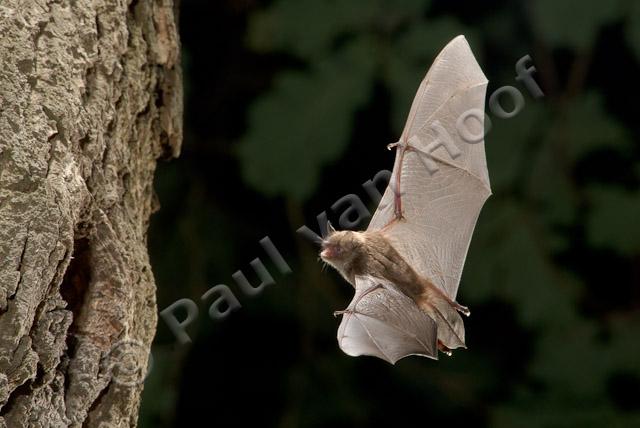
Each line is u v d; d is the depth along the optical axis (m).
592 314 14.56
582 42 13.39
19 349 5.09
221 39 15.22
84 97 6.12
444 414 15.07
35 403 5.36
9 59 5.48
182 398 15.30
